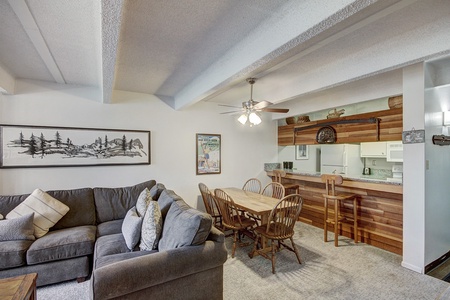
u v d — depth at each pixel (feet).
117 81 11.37
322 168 17.65
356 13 4.68
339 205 13.20
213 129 15.71
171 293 5.90
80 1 5.28
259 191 16.33
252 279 8.42
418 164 8.97
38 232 8.59
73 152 11.65
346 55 8.61
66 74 10.25
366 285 8.04
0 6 5.51
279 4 5.63
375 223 11.52
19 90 10.67
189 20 6.24
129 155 12.95
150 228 7.33
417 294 7.54
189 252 6.10
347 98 13.01
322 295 7.49
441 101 9.86
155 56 8.54
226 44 7.66
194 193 14.97
